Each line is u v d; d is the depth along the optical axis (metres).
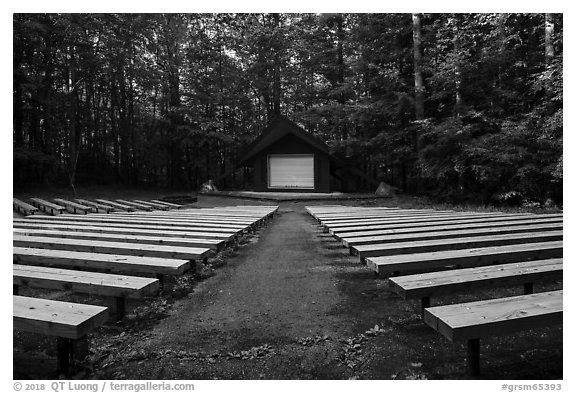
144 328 3.08
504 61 13.19
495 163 12.52
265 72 24.50
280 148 18.52
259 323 3.15
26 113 18.52
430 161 14.43
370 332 2.90
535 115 11.67
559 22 11.98
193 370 2.43
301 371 2.40
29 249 4.33
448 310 2.21
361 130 18.72
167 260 3.79
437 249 4.22
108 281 3.09
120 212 11.36
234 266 5.05
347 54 21.12
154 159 24.64
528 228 5.39
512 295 3.64
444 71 13.65
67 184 21.31
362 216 7.82
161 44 23.55
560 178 10.96
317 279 4.36
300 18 22.91
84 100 24.52
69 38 17.48
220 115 25.64
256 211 10.58
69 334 2.13
